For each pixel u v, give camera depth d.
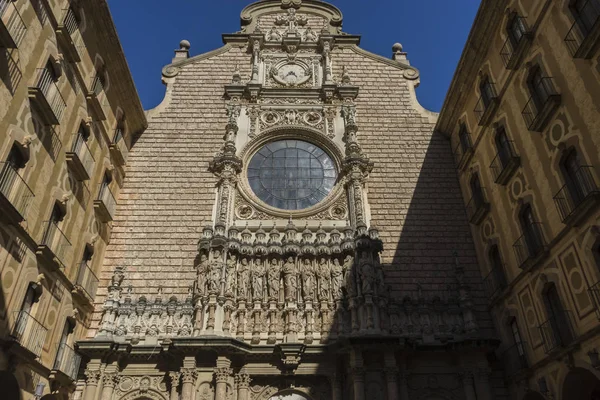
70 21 22.22
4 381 17.23
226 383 21.52
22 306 18.23
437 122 31.50
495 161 25.03
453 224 27.95
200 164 29.42
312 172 29.48
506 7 23.91
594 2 17.59
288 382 22.55
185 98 32.22
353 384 21.61
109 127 26.94
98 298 24.80
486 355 22.81
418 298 24.69
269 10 36.94
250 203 27.83
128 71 27.62
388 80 33.69
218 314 23.19
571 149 18.80
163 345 22.30
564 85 19.17
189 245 26.59
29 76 18.59
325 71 33.19
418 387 22.50
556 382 19.00
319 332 23.62
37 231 19.22
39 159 19.34
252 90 31.77
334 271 24.94
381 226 27.66
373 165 29.52
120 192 28.30
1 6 16.91
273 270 24.94
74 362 21.91
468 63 27.62
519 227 22.50
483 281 25.95
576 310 18.00
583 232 17.64
